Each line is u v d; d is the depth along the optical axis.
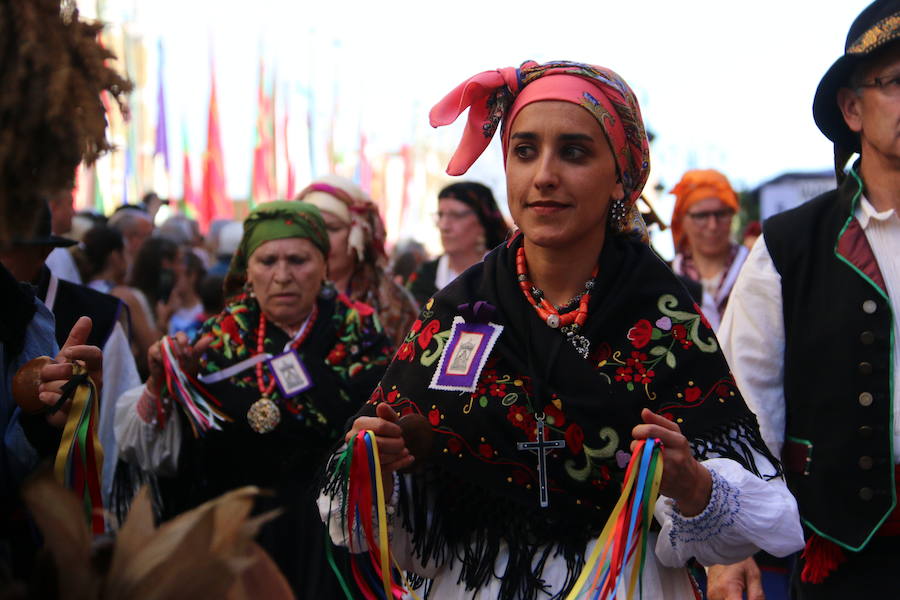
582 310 2.56
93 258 6.17
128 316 4.02
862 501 3.11
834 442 3.17
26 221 1.78
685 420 2.47
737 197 7.11
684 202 6.98
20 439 2.26
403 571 2.60
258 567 1.65
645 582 2.44
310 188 5.74
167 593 1.41
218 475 4.14
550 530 2.45
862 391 3.16
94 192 15.62
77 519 1.47
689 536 2.33
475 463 2.50
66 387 2.22
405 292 5.97
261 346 4.27
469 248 6.88
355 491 2.35
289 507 4.03
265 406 4.11
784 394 3.33
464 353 2.57
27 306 2.35
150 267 7.32
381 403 2.50
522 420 2.50
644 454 2.19
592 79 2.55
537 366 2.54
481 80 2.60
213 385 4.16
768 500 2.34
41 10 1.70
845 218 3.31
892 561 3.13
